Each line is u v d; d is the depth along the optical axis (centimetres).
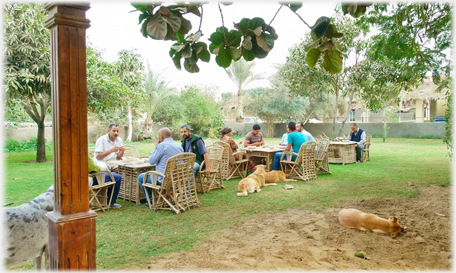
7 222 216
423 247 314
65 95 198
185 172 478
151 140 2002
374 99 1123
